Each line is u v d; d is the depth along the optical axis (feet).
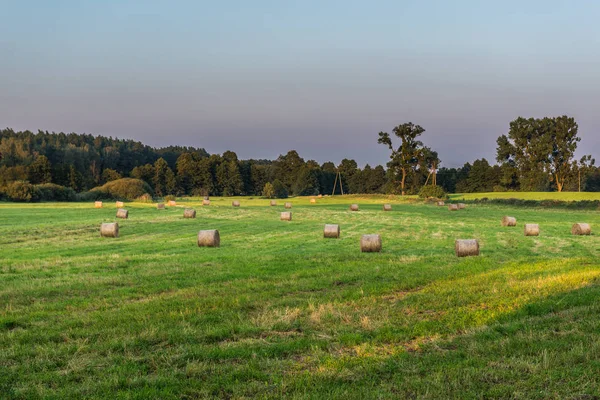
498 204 245.65
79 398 18.75
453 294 36.17
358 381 20.08
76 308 33.09
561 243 85.92
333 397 18.37
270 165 577.84
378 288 39.32
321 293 37.91
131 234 95.96
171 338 25.73
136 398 18.74
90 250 70.38
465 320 28.84
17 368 21.84
